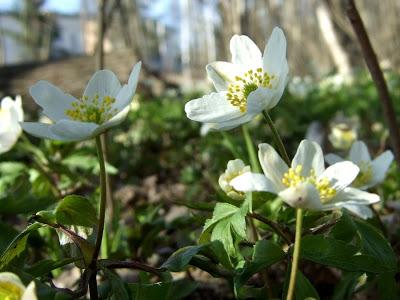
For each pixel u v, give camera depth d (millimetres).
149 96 748
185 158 397
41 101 99
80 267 94
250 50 105
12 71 825
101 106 97
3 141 139
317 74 1205
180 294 98
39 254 148
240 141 252
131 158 380
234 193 104
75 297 84
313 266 133
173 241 172
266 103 96
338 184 85
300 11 1544
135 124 462
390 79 512
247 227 126
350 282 103
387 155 133
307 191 76
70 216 92
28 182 137
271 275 134
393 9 1160
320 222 105
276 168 86
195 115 101
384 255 92
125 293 87
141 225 153
